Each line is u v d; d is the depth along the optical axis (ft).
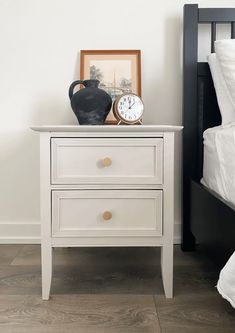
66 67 5.68
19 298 3.99
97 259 5.26
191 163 5.49
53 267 4.93
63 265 5.02
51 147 3.99
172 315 3.62
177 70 5.72
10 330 3.34
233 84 4.39
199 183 5.07
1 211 5.85
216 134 4.36
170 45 5.68
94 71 5.66
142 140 4.01
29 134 5.77
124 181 4.05
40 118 5.74
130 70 5.67
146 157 4.04
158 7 5.63
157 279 4.54
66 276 4.63
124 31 5.66
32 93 5.71
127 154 4.03
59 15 5.62
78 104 4.72
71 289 4.24
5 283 4.37
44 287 3.98
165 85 5.73
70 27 5.64
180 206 5.83
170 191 4.05
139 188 4.06
